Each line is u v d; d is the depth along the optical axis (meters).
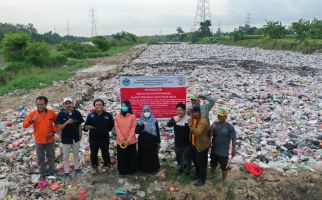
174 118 8.55
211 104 8.66
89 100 18.77
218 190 8.32
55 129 8.62
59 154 10.30
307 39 59.75
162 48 74.06
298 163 9.65
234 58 44.62
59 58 41.22
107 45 72.25
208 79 24.72
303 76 26.88
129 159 8.85
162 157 10.02
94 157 8.91
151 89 9.57
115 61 43.09
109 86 22.91
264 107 15.94
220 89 20.66
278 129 12.67
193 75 27.19
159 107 9.69
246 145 10.91
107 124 8.79
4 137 12.16
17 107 17.23
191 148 8.49
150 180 8.79
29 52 36.97
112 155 10.26
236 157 9.82
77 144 8.88
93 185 8.59
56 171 9.13
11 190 8.49
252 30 117.06
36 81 25.47
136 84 9.54
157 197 8.23
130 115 8.67
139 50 65.81
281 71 30.33
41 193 8.28
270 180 8.68
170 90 9.58
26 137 11.91
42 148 8.66
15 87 23.75
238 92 19.52
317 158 10.02
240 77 26.16
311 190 8.53
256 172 8.93
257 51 59.28
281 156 10.13
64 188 8.47
